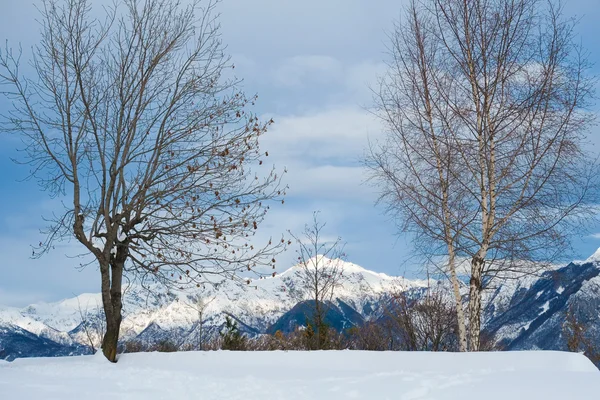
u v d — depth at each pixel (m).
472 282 19.25
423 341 27.03
